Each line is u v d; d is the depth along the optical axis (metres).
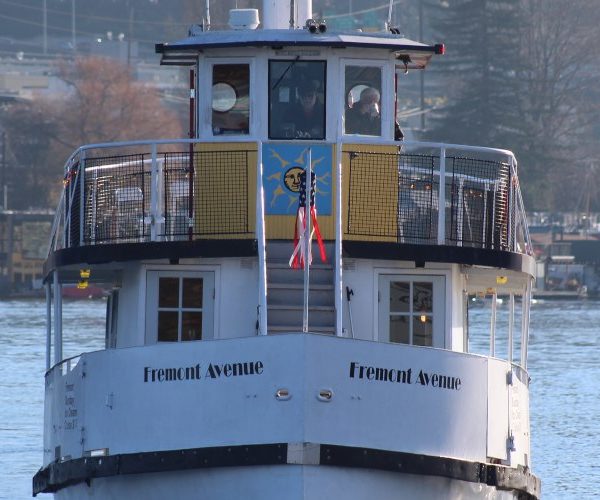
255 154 70.38
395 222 70.94
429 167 72.56
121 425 64.06
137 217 72.06
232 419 61.34
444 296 69.25
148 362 63.22
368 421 61.53
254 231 70.19
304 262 64.69
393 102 71.62
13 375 174.12
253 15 75.62
